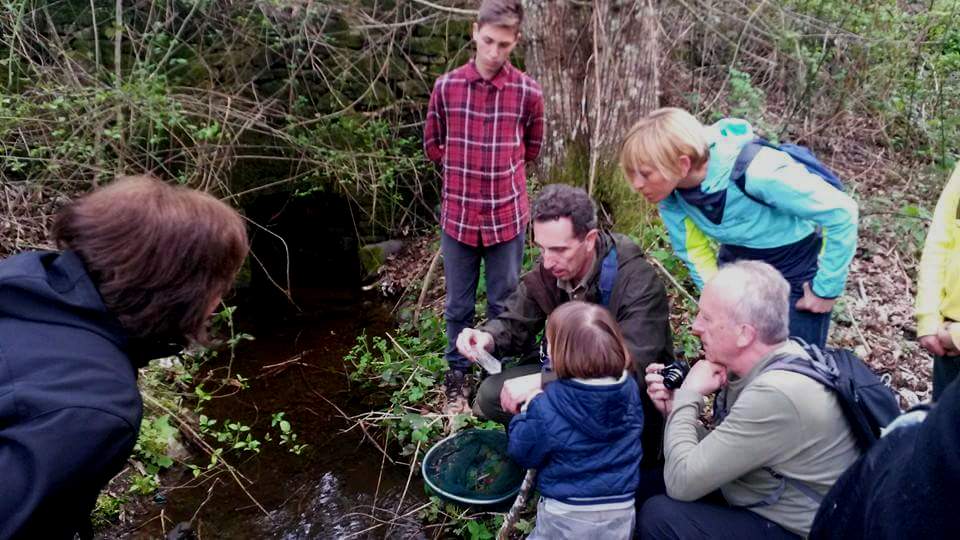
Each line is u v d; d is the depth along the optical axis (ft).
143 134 14.71
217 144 14.93
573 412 6.58
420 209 17.99
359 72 16.76
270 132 16.10
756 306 6.12
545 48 13.10
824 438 5.92
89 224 3.99
